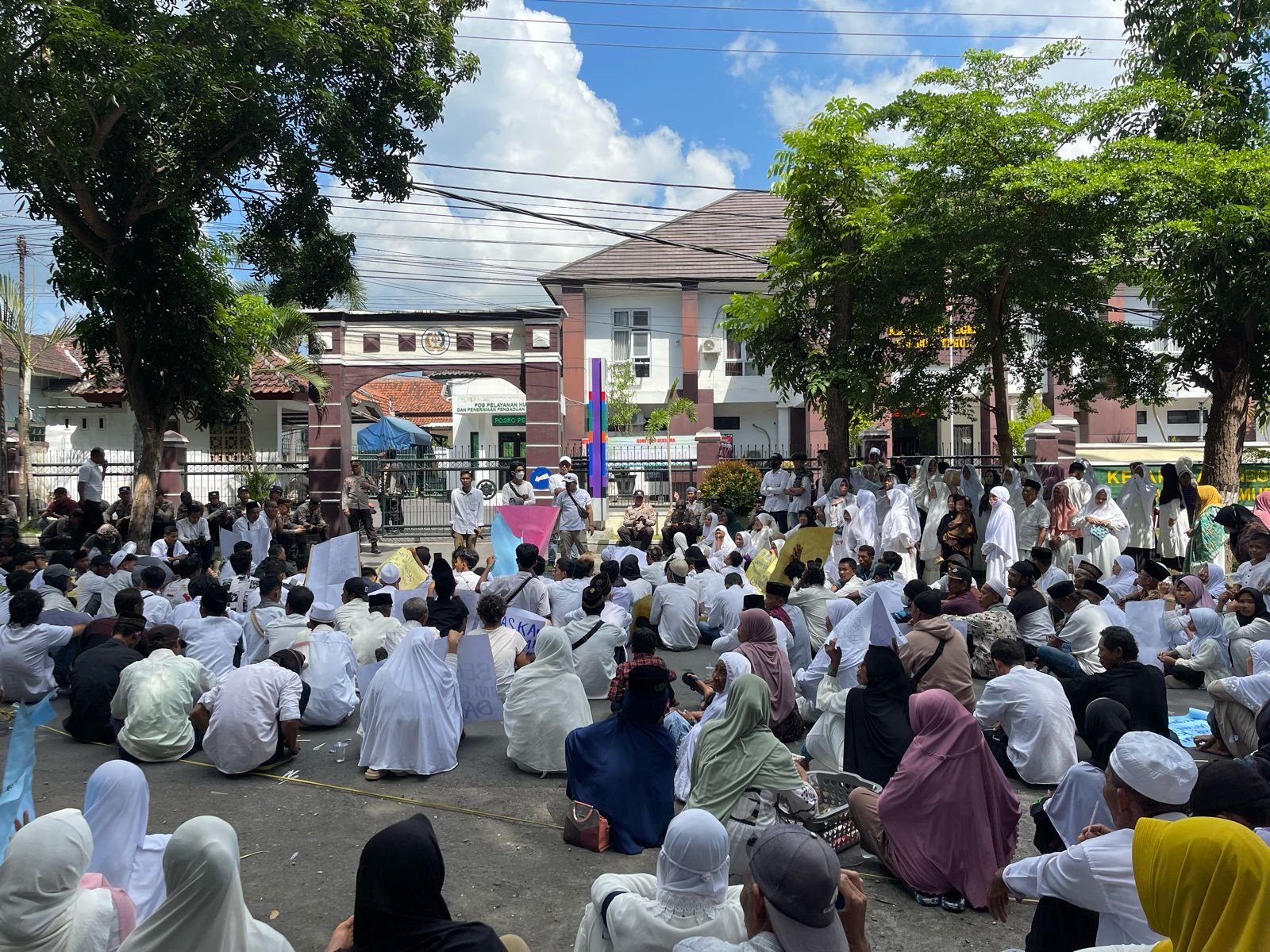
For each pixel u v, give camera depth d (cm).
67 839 300
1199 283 1310
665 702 568
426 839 274
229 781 650
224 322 1564
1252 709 638
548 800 623
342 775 667
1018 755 608
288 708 667
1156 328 1550
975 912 466
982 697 627
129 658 744
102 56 966
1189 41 1397
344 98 1205
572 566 1093
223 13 1025
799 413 3155
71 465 2102
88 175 1170
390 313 2178
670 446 2547
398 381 4509
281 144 1187
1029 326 1608
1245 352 1414
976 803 470
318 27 1088
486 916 462
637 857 536
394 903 267
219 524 1555
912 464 1912
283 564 1082
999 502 1281
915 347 1642
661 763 561
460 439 3469
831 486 1597
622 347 3183
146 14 1034
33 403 2508
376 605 869
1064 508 1384
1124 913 313
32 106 1023
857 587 1025
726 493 1970
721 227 3234
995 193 1279
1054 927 343
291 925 451
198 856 281
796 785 481
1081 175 1201
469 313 2181
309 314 2145
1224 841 204
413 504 2734
